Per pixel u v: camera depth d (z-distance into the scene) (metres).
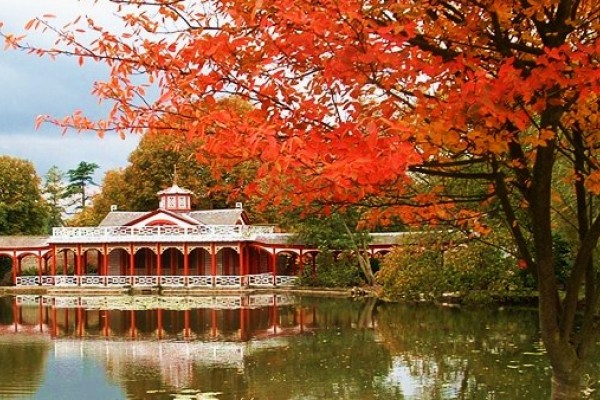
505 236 20.83
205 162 5.38
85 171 110.75
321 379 18.92
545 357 20.30
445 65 4.53
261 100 4.89
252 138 3.84
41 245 59.22
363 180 3.93
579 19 5.01
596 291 5.53
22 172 70.56
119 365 22.31
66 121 5.20
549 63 4.38
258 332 29.05
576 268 5.34
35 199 71.75
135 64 5.16
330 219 49.03
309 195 5.12
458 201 6.03
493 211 6.58
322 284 51.19
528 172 5.47
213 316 35.84
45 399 17.95
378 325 29.42
